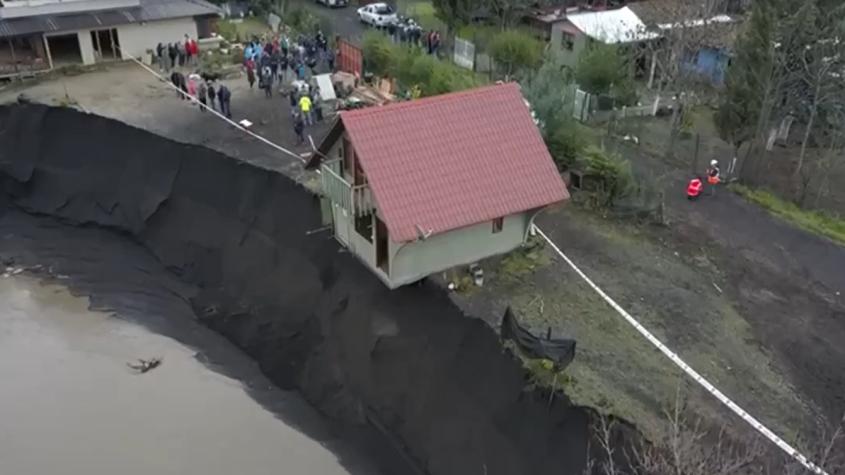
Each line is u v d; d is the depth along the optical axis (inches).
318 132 1465.3
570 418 794.2
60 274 1395.2
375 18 2252.7
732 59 1462.8
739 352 906.1
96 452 1003.9
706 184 1338.6
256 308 1246.3
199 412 1079.6
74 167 1537.9
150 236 1444.4
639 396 813.9
